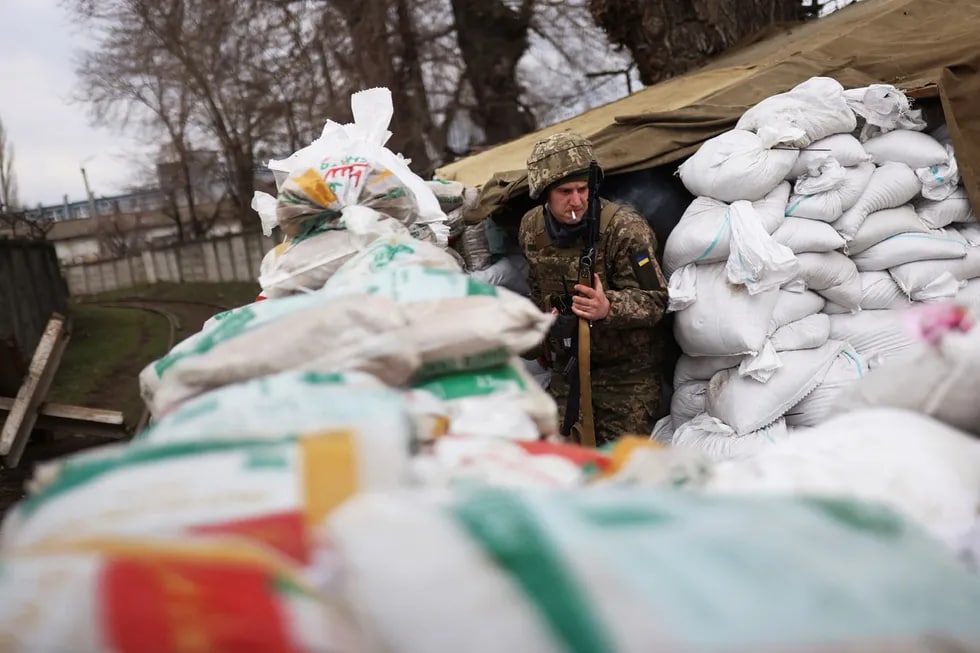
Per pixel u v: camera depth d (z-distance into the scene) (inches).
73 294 1183.6
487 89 609.3
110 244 1395.2
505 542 29.6
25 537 37.1
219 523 37.5
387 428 43.7
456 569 28.7
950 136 119.4
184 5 712.4
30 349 512.7
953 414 60.4
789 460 50.2
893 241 115.7
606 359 121.8
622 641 26.7
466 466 46.7
